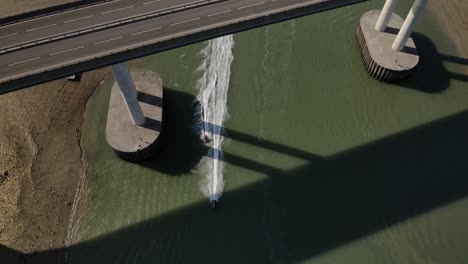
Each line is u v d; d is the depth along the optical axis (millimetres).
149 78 69438
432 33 79500
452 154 67062
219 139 67875
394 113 71000
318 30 80688
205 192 63125
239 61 76562
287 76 74750
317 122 69812
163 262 57656
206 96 72250
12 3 80625
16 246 57406
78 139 67000
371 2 83250
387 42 74625
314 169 65250
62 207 61156
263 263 57812
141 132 64062
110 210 61500
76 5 53469
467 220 61375
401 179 64688
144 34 50688
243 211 61594
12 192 61094
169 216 61156
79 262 57281
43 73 45469
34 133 66562
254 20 50875
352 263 57906
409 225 60844
